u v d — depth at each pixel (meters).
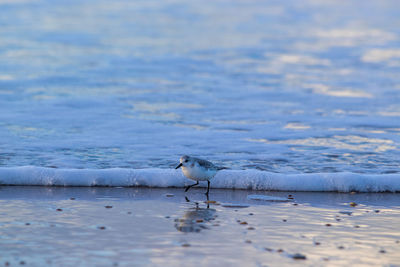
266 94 21.02
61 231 7.86
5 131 15.00
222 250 7.17
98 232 7.85
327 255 7.06
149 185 10.90
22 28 35.34
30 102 18.73
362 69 26.22
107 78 23.36
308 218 8.82
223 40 34.31
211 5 49.28
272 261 6.80
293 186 10.73
